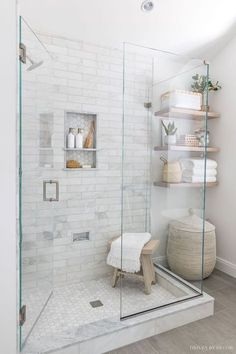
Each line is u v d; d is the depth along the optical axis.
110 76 2.47
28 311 1.65
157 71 2.26
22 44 1.44
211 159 2.96
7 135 1.35
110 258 2.29
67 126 2.37
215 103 2.90
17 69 1.38
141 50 2.18
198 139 2.42
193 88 2.42
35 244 1.83
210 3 2.17
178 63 2.35
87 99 2.39
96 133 2.45
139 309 1.87
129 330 1.70
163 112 2.33
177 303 1.96
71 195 2.38
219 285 2.50
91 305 2.05
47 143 2.06
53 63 2.22
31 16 1.99
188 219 2.38
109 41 2.37
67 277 2.41
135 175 2.25
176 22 2.28
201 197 2.37
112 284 2.40
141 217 2.27
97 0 1.97
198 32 2.45
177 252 2.34
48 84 2.06
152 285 2.20
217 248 2.92
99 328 1.67
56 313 1.93
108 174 2.53
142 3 2.05
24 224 1.59
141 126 2.26
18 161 1.42
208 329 1.84
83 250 2.47
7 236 1.38
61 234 2.36
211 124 2.96
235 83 2.64
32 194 1.75
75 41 2.30
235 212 2.69
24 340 1.56
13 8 1.33
